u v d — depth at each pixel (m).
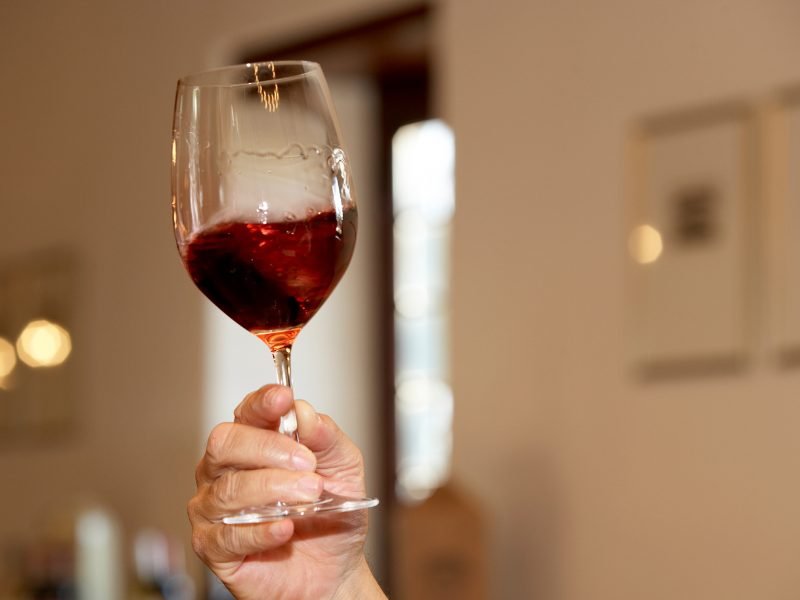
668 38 3.18
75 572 4.07
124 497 4.92
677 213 3.13
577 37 3.39
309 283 0.91
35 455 5.33
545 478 3.43
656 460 3.16
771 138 2.95
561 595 3.38
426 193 4.76
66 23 5.30
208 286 0.92
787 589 2.89
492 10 3.63
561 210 3.41
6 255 5.55
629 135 3.25
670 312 3.14
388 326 4.85
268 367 4.75
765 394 2.94
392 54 4.42
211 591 4.13
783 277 2.91
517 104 3.54
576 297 3.36
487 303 3.60
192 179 0.92
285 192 0.90
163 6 4.85
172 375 4.76
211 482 1.01
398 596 2.96
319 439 1.03
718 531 3.03
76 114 5.24
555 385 3.41
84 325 5.14
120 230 5.02
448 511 2.97
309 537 1.09
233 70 0.92
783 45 2.93
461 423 3.66
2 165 5.60
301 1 4.27
